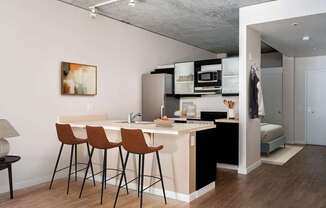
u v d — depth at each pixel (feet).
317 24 15.26
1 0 12.05
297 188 12.87
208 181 12.53
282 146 24.88
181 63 20.22
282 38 18.95
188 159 11.14
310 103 26.94
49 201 11.14
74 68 14.98
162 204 10.84
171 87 20.07
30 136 13.19
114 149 13.42
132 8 15.43
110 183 13.56
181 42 24.07
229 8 15.55
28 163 13.15
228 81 18.34
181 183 11.30
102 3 14.61
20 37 12.73
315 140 26.76
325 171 16.07
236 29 19.92
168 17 17.12
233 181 14.06
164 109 19.06
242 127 15.88
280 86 27.99
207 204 10.84
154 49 20.92
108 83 17.13
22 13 12.78
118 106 17.85
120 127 11.73
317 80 26.55
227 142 16.57
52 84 14.06
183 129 10.78
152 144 12.02
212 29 19.94
